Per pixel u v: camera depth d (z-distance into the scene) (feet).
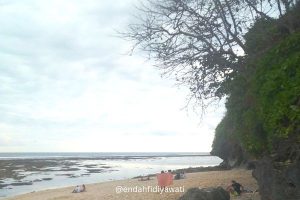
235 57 46.83
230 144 108.17
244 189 59.62
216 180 81.00
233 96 45.37
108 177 161.99
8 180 152.15
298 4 39.99
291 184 29.99
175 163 315.99
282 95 30.32
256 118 35.27
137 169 222.89
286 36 38.65
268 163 33.24
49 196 80.69
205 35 46.39
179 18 46.93
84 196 73.77
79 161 357.41
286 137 29.55
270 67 35.19
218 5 44.45
